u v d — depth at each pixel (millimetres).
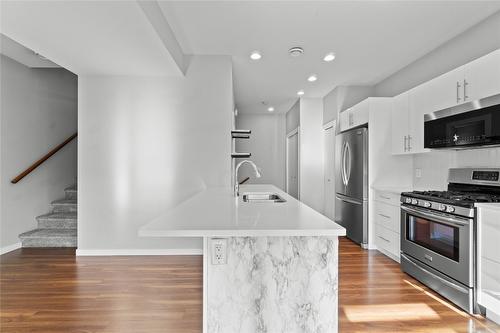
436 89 2949
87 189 3668
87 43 2668
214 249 1429
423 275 2744
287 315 1446
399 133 3689
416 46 3406
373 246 3947
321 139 5840
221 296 1433
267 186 3959
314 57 3746
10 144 3875
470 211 2188
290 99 6008
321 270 1456
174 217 1515
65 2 1979
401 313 2238
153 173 3701
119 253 3680
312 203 5793
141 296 2525
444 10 2629
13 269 3174
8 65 3836
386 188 3773
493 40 2703
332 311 1452
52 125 4656
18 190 4012
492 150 2686
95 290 2643
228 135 3725
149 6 2279
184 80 3707
